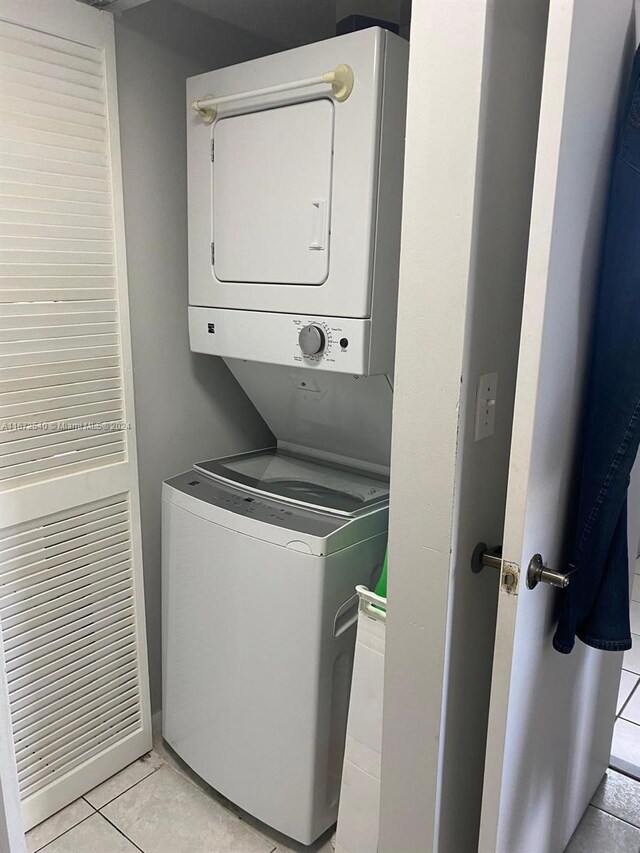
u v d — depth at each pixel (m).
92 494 1.88
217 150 1.79
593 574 1.31
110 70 1.73
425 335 1.13
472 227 1.04
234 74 1.71
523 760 1.36
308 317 1.67
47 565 1.81
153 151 1.93
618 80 1.17
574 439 1.30
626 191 1.15
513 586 1.14
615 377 1.20
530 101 1.15
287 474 2.12
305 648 1.69
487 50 0.98
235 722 1.87
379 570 1.83
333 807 1.86
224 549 1.80
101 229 1.79
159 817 1.94
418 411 1.16
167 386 2.11
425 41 1.03
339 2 1.96
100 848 1.83
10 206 1.59
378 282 1.57
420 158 1.07
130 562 2.03
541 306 1.01
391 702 1.35
